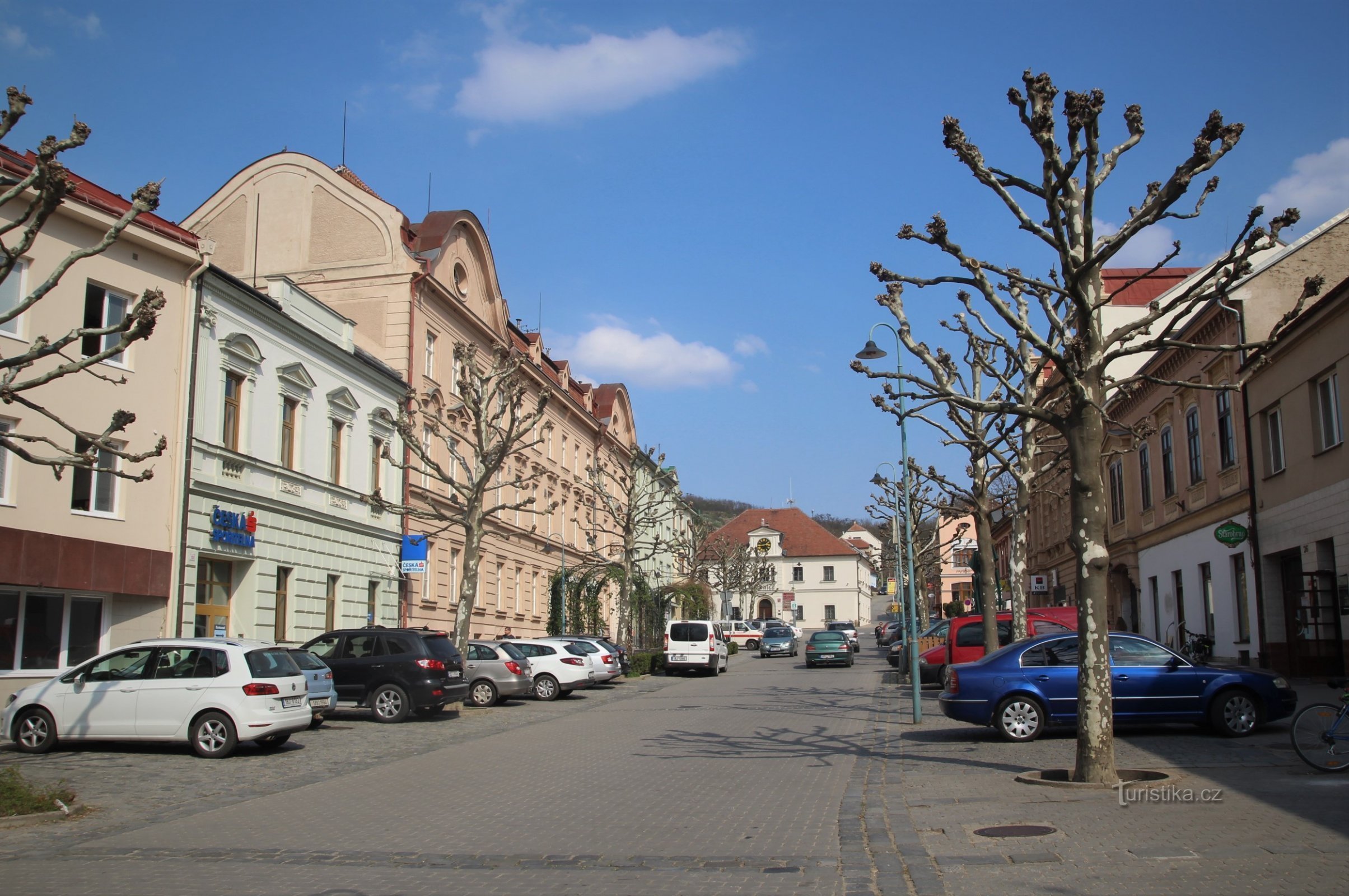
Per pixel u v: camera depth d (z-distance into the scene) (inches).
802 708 990.4
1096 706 461.4
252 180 1488.7
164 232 908.0
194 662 643.5
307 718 673.6
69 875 337.7
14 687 773.9
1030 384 852.6
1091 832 358.9
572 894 306.2
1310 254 1052.5
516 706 1077.8
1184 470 1267.2
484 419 1130.7
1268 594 1029.2
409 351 1407.5
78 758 623.8
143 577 872.9
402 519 1378.0
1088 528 472.1
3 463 776.3
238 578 1028.5
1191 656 1101.1
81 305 840.3
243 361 1027.9
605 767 600.4
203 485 948.0
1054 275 746.8
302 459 1139.3
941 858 332.5
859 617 4628.4
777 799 474.0
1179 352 1239.5
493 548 1715.1
